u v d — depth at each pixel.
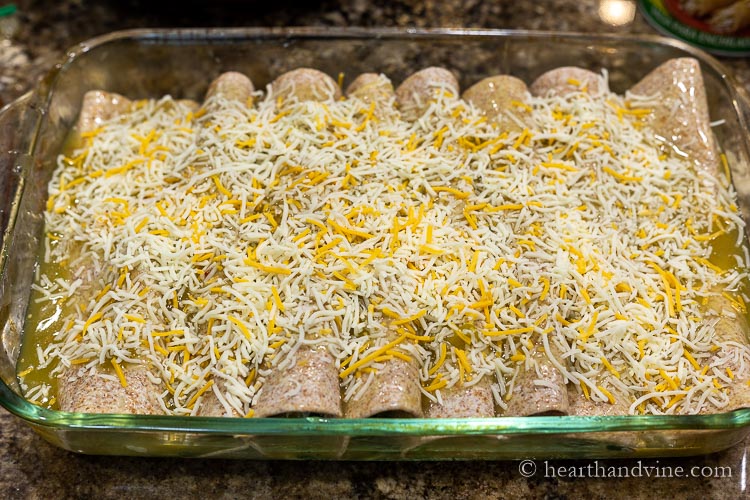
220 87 0.50
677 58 0.51
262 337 0.41
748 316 0.45
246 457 0.42
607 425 0.39
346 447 0.41
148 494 0.41
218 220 0.45
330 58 0.52
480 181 0.47
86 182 0.48
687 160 0.49
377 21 0.58
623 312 0.43
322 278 0.43
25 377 0.43
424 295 0.42
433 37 0.51
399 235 0.44
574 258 0.44
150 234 0.44
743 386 0.42
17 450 0.42
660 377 0.42
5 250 0.44
